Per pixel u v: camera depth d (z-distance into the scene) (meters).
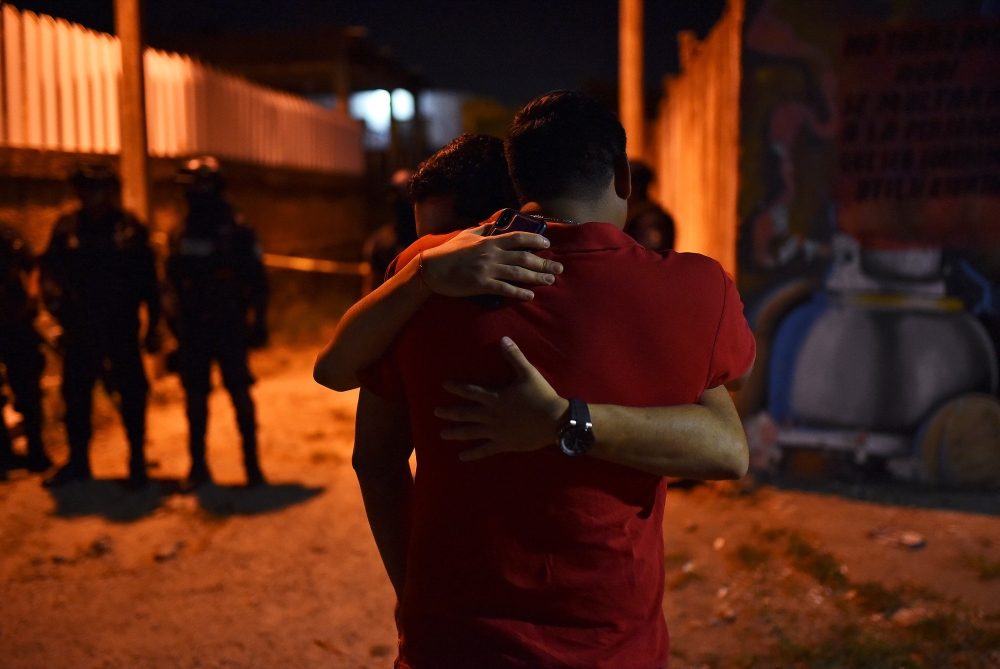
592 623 1.30
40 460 5.02
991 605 3.32
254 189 9.88
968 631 3.11
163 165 7.71
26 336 4.91
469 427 1.31
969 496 4.64
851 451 4.91
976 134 4.68
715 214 5.81
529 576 1.31
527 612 1.30
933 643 3.04
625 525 1.35
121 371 4.64
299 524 4.27
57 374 5.99
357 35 14.34
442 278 1.34
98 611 3.41
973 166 4.69
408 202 5.25
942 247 4.75
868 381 4.86
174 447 5.52
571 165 1.43
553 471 1.31
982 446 4.80
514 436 1.28
